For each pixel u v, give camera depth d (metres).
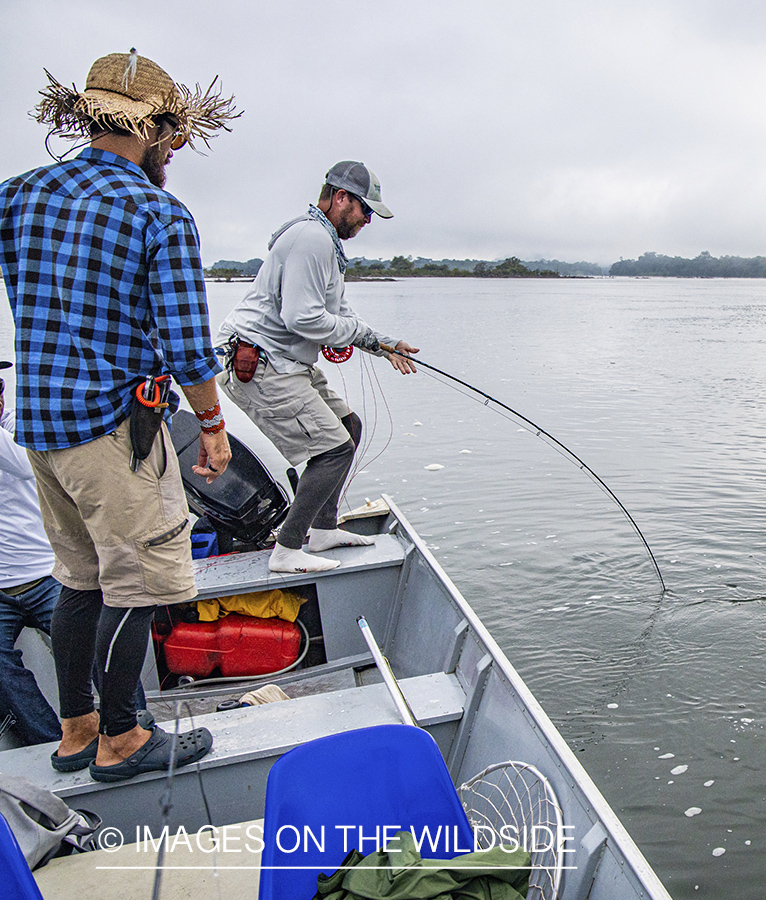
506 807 1.86
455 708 2.18
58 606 1.87
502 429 11.27
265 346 2.75
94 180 1.61
